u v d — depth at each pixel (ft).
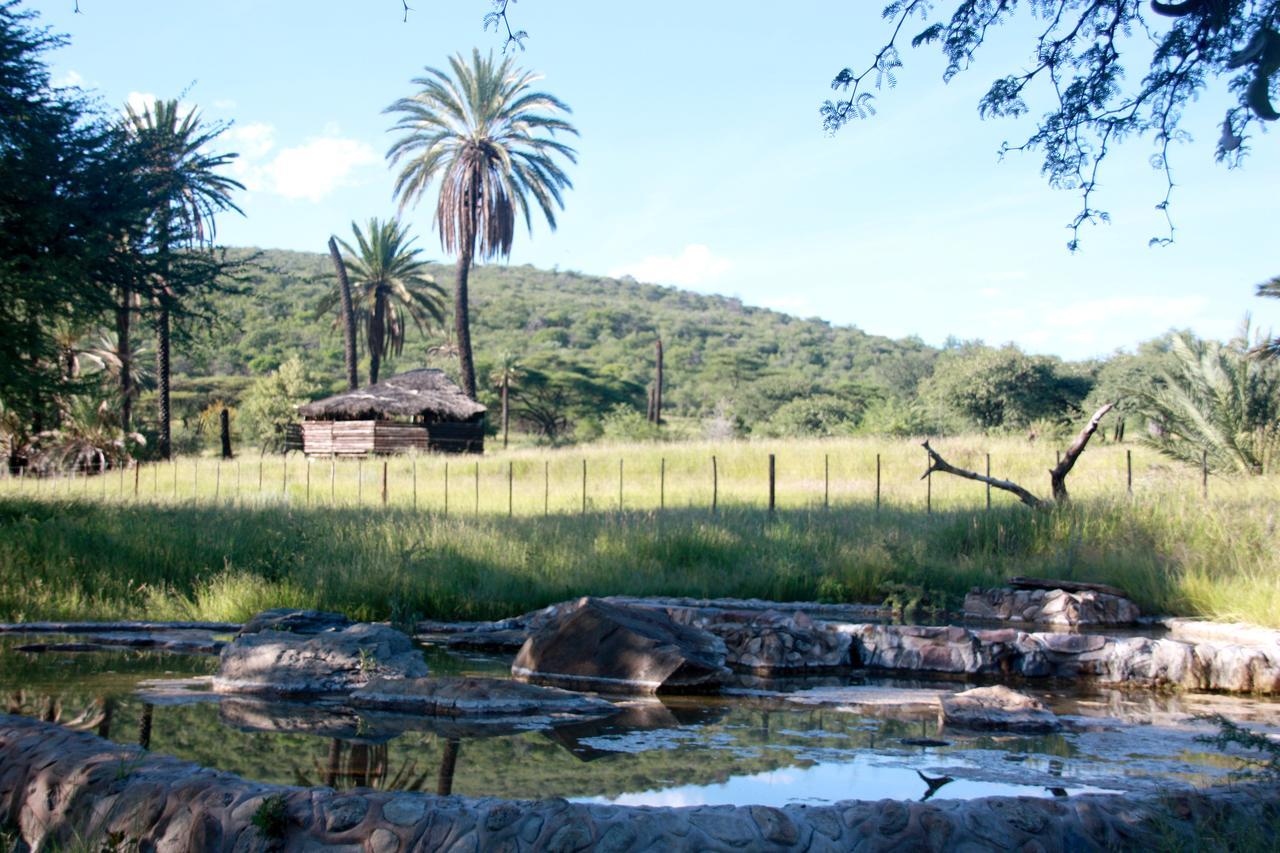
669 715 19.70
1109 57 19.86
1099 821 11.45
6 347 53.72
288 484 85.81
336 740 17.13
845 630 26.27
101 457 101.81
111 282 59.36
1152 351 177.78
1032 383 173.17
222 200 64.08
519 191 153.38
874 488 71.20
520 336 455.63
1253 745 14.26
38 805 12.78
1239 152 17.21
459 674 23.97
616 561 38.01
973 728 18.60
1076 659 24.91
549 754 16.29
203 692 21.36
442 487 81.76
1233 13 17.42
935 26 20.20
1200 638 28.99
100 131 57.52
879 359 479.82
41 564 35.73
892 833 11.07
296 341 340.80
